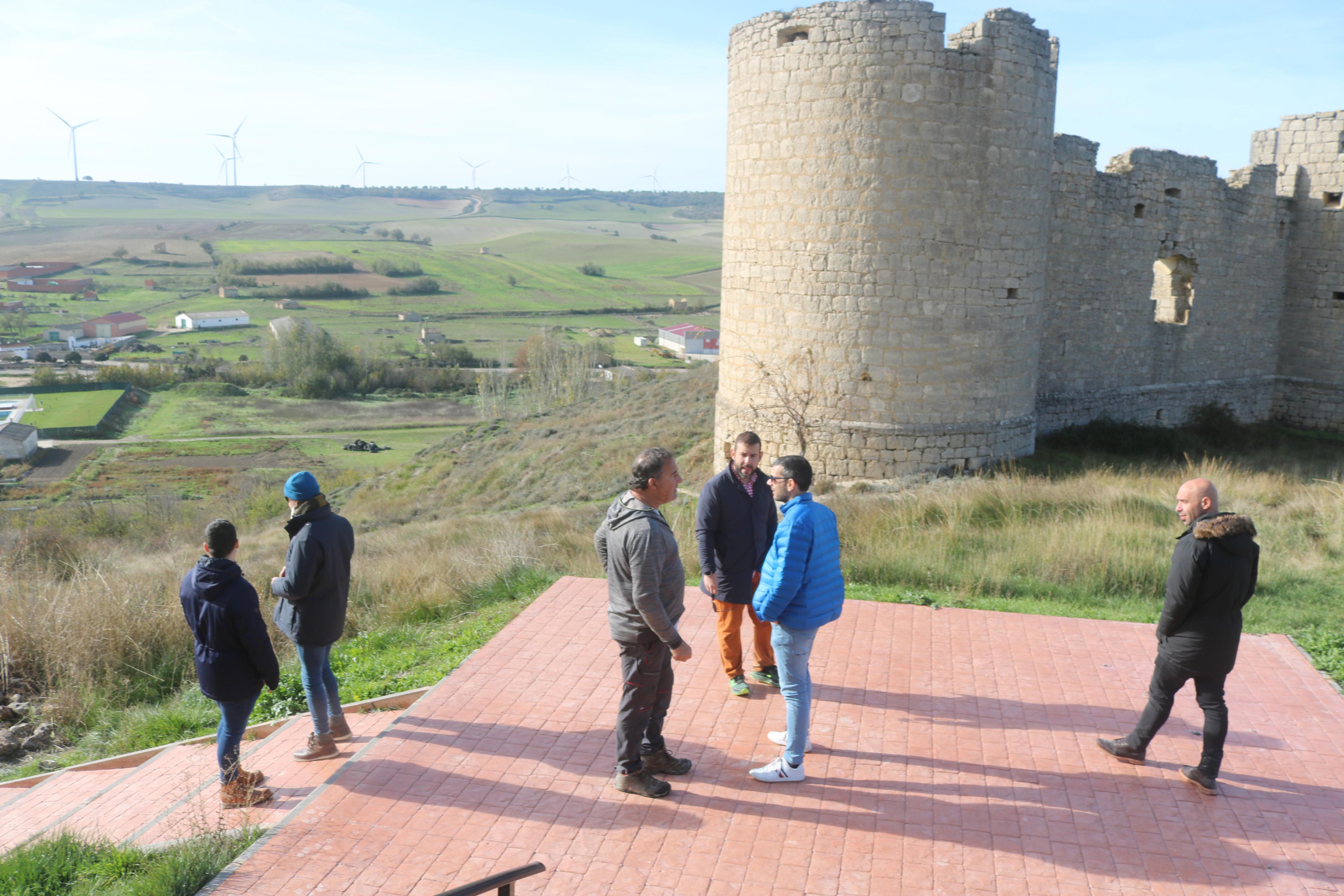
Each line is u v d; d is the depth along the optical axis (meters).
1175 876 3.90
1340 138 23.34
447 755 4.91
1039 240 16.55
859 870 3.93
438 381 96.31
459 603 9.23
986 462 16.47
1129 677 6.04
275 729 6.12
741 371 17.33
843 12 14.99
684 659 4.23
